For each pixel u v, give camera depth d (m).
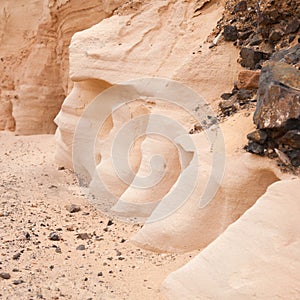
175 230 4.10
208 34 6.20
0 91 13.05
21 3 12.65
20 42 12.76
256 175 3.88
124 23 7.29
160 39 6.67
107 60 6.88
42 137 11.45
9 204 5.52
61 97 12.34
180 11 6.80
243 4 5.93
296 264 2.84
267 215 3.21
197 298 3.03
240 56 5.58
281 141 3.74
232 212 3.94
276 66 3.99
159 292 3.31
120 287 3.41
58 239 4.40
